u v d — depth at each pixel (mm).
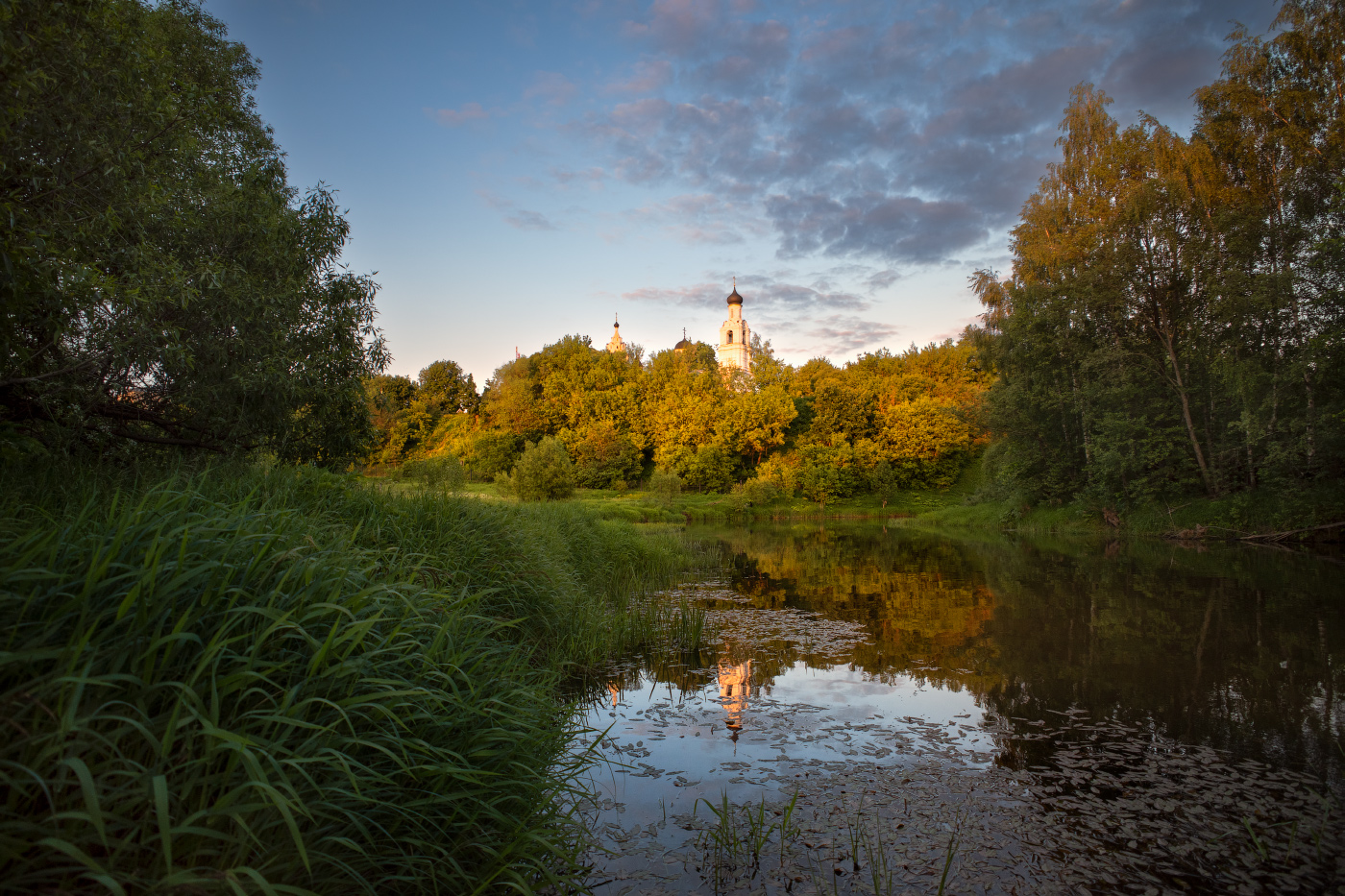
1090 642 7980
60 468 4641
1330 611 9477
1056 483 25391
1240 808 3846
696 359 68000
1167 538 20172
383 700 2768
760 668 6949
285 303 7930
